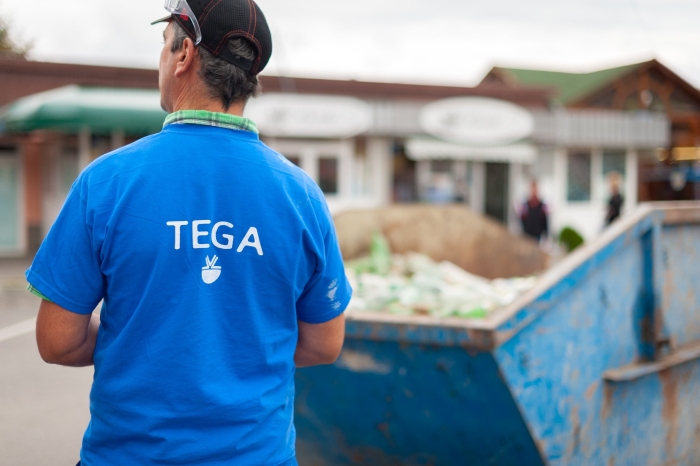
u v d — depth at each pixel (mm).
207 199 1477
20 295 10953
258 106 16594
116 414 1458
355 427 3348
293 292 1557
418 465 3299
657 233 3154
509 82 31594
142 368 1440
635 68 26547
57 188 16453
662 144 21422
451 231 7500
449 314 3203
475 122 18594
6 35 19297
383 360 3016
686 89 27234
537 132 19359
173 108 1647
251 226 1496
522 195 19922
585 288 2941
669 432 3316
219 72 1562
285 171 1580
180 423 1437
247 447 1474
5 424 4988
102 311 1516
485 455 3031
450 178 19078
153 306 1433
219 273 1466
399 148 18500
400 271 6320
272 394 1535
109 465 1476
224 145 1528
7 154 16609
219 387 1456
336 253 1660
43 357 1545
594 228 21406
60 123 13414
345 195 18047
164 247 1432
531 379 2773
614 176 17219
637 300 3150
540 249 7734
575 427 2922
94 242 1434
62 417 5168
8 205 16734
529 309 2732
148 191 1449
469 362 2773
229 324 1479
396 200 18531
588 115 20188
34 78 15836
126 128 13773
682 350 3285
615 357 3064
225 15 1562
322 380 3264
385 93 18312
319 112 17109
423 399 3021
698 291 3377
